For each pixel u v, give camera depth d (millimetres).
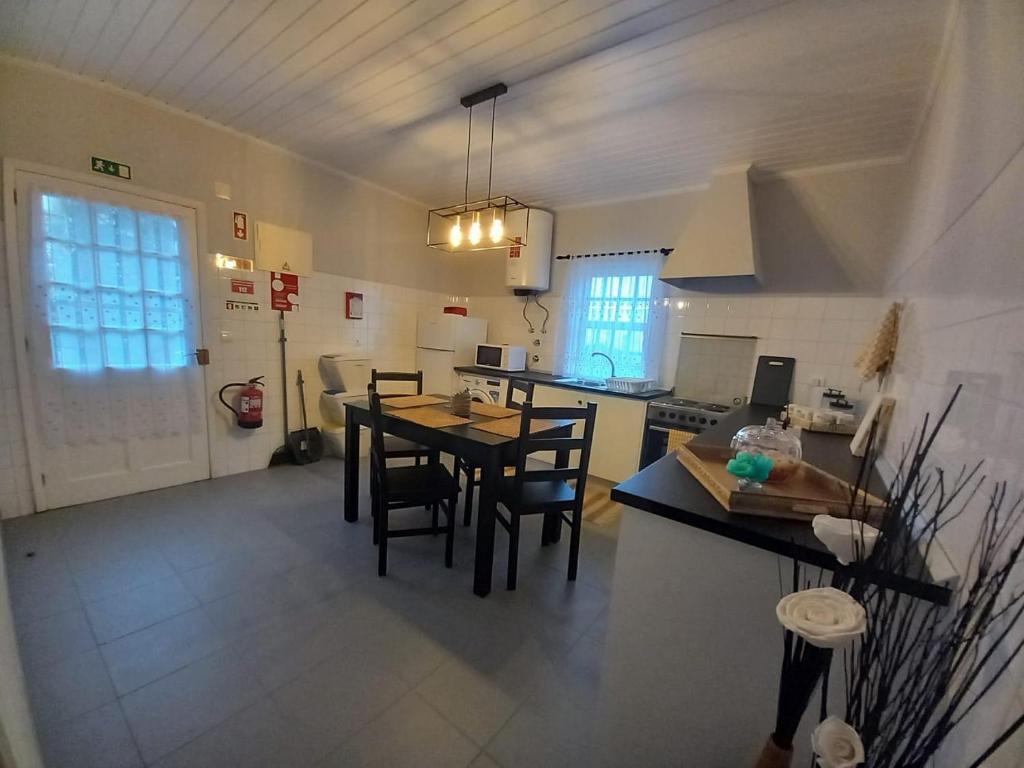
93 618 1620
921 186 1822
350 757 1170
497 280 4590
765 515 961
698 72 1908
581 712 1351
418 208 4324
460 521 2660
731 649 954
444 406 2490
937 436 1005
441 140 2838
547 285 4078
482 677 1462
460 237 3086
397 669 1474
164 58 2100
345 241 3721
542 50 1839
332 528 2441
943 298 1167
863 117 2139
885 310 2309
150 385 2730
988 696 598
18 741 560
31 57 2121
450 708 1338
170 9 1754
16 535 2154
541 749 1226
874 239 2613
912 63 1706
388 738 1230
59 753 1124
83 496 2533
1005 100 856
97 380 2523
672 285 3369
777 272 2947
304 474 3264
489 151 2959
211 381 3010
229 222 2984
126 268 2561
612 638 1105
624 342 3637
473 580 2014
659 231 3459
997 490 651
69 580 1831
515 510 1903
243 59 2072
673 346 3438
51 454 2410
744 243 2732
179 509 2561
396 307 4227
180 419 2887
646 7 1554
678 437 2920
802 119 2219
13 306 2225
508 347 4078
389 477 2148
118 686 1335
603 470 3350
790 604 579
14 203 2174
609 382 3537
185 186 2742
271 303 3281
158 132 2598
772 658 907
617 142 2654
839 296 2744
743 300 3102
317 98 2398
